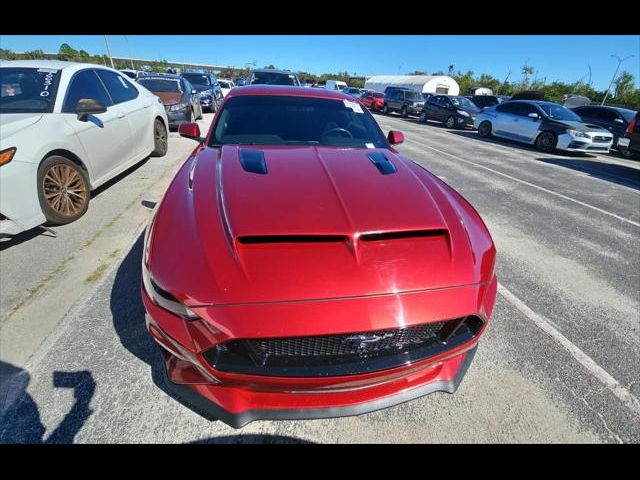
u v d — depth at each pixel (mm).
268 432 1553
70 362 1809
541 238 3848
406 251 1442
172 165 5559
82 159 3508
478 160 8367
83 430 1492
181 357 1310
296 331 1200
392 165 2160
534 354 2068
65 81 3588
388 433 1578
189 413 1590
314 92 2953
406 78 33969
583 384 1877
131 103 4770
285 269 1286
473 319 1472
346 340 1272
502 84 43500
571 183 6613
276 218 1465
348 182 1812
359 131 2691
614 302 2672
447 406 1712
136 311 2195
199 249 1356
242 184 1718
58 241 3037
